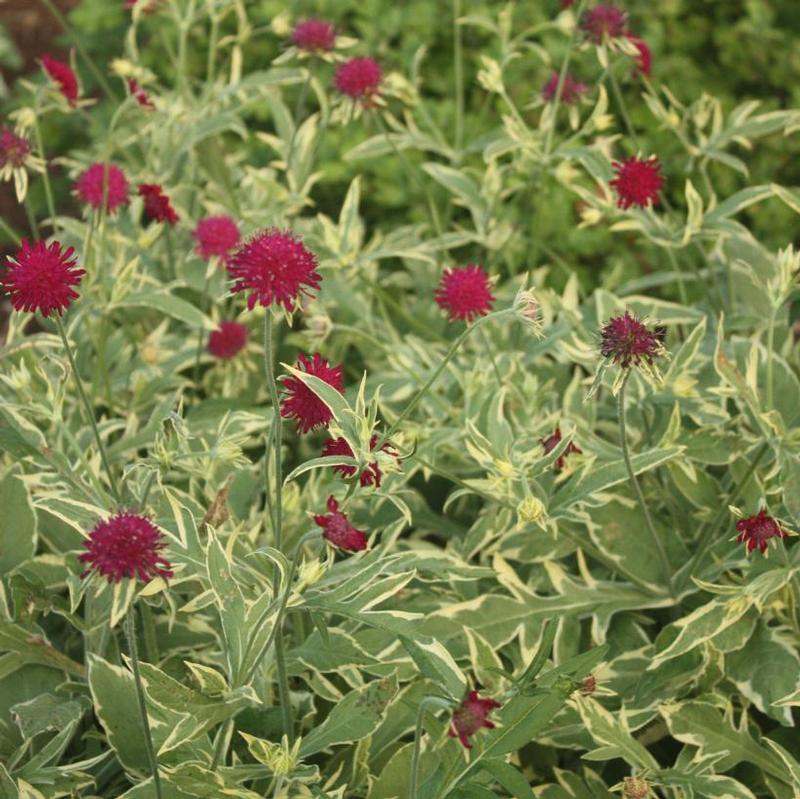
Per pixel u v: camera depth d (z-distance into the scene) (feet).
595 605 2.63
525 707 2.25
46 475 2.53
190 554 2.31
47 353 2.47
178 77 3.46
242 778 2.32
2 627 2.52
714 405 2.70
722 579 2.67
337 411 2.23
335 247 2.98
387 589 2.29
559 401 3.08
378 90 3.06
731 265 3.16
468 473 2.96
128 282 2.87
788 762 2.37
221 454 2.33
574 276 2.89
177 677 2.55
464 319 2.62
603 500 2.56
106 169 2.85
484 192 3.25
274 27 3.32
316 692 2.50
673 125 3.05
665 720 2.51
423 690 2.50
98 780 2.54
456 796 2.23
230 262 2.20
